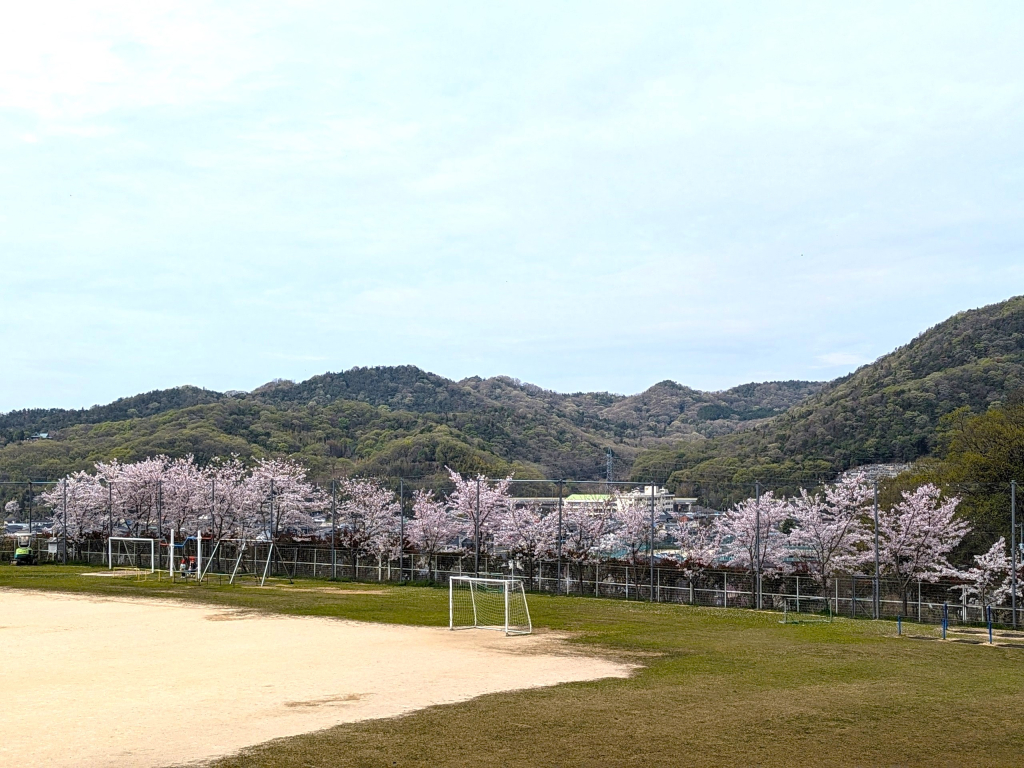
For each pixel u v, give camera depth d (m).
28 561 48.81
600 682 15.77
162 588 35.47
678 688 15.20
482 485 40.34
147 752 10.38
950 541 31.67
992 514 31.38
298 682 15.54
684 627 25.14
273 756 10.19
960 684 16.36
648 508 37.69
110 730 11.58
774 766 10.16
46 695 14.20
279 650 19.72
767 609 31.50
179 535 51.31
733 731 11.86
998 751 11.11
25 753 10.34
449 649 20.12
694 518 36.94
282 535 46.84
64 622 24.97
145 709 13.03
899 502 33.66
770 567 33.62
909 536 31.88
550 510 38.91
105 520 52.00
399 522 43.22
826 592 30.88
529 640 21.86
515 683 15.60
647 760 10.27
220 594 33.31
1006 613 27.61
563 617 27.31
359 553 43.47
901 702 14.25
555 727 11.90
